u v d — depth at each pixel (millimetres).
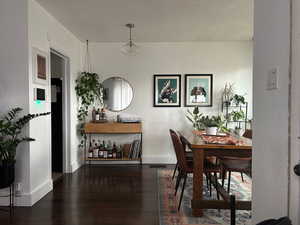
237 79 4445
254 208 1301
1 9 2545
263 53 1184
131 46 3768
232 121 4402
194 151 2342
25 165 2600
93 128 4234
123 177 3672
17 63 2547
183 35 4047
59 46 3404
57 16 3154
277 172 1059
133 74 4512
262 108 1201
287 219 837
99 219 2312
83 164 4496
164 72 4500
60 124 4004
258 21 1237
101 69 4504
